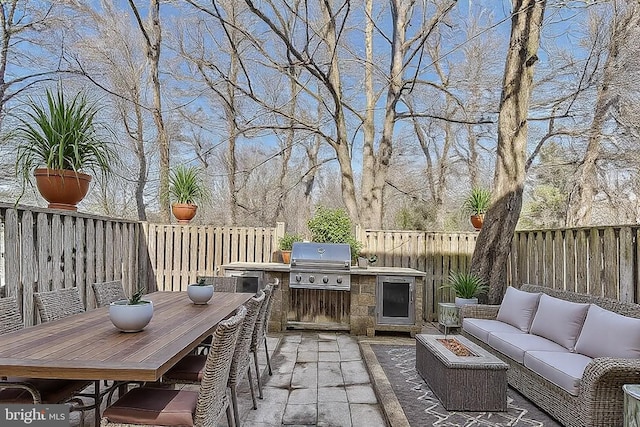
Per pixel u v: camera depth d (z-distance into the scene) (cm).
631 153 916
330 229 674
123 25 1034
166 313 311
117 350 203
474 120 1104
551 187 1077
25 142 414
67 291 328
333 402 359
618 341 312
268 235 699
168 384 312
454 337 424
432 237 722
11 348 205
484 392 339
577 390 286
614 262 407
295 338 593
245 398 365
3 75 847
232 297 405
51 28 884
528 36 573
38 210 385
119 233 579
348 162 997
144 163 1118
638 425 227
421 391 383
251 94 973
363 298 612
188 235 685
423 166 1292
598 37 860
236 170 1247
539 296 443
